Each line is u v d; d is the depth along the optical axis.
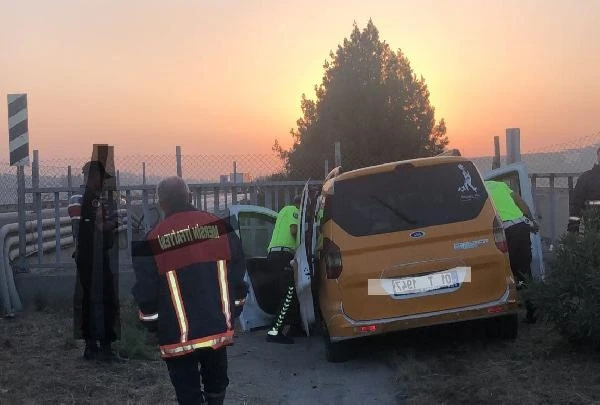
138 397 5.71
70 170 12.91
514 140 10.59
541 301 6.09
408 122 27.02
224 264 4.32
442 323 6.12
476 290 6.14
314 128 27.02
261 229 9.12
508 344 6.64
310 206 7.24
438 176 6.35
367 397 5.65
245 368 6.73
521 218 7.32
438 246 6.13
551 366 5.79
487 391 5.32
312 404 5.57
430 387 5.61
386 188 6.30
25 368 6.50
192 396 4.25
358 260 6.13
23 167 9.90
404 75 28.42
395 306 6.10
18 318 8.91
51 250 12.64
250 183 10.45
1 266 8.97
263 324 8.35
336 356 6.66
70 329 8.18
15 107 9.86
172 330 4.15
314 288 6.73
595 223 6.32
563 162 10.38
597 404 4.90
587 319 5.71
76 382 6.07
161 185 4.39
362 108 26.53
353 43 28.06
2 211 12.47
